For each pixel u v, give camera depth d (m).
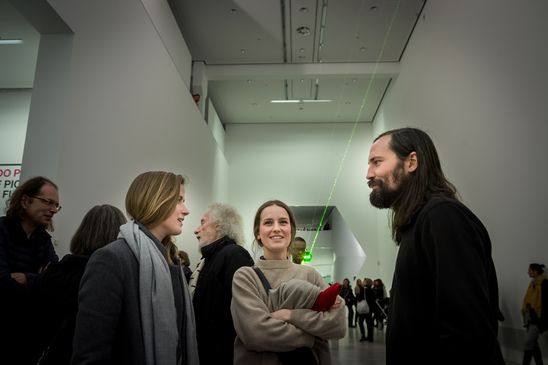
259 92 11.25
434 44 7.12
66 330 1.31
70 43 3.54
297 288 1.37
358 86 10.88
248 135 13.55
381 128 11.96
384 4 7.70
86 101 3.74
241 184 13.16
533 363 4.41
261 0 7.52
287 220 1.67
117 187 4.38
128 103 4.80
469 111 5.71
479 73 5.37
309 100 11.79
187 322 1.33
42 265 2.07
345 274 12.77
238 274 1.48
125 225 1.25
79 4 3.69
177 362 1.23
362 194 12.94
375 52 9.39
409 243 1.04
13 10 4.13
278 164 13.27
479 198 5.50
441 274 0.89
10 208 1.99
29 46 4.74
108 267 1.10
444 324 0.86
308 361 1.31
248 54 9.42
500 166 4.89
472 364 0.81
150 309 1.12
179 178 1.41
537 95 4.05
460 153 6.06
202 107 9.50
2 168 5.34
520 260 4.55
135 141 4.98
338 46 9.11
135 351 1.07
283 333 1.26
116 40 4.52
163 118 6.23
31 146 3.29
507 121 4.67
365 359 5.36
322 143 13.40
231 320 1.77
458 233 0.92
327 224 14.77
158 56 6.10
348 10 7.85
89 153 3.74
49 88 3.43
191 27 8.33
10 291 1.77
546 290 3.92
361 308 7.55
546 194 3.97
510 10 4.51
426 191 1.12
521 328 4.61
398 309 1.02
